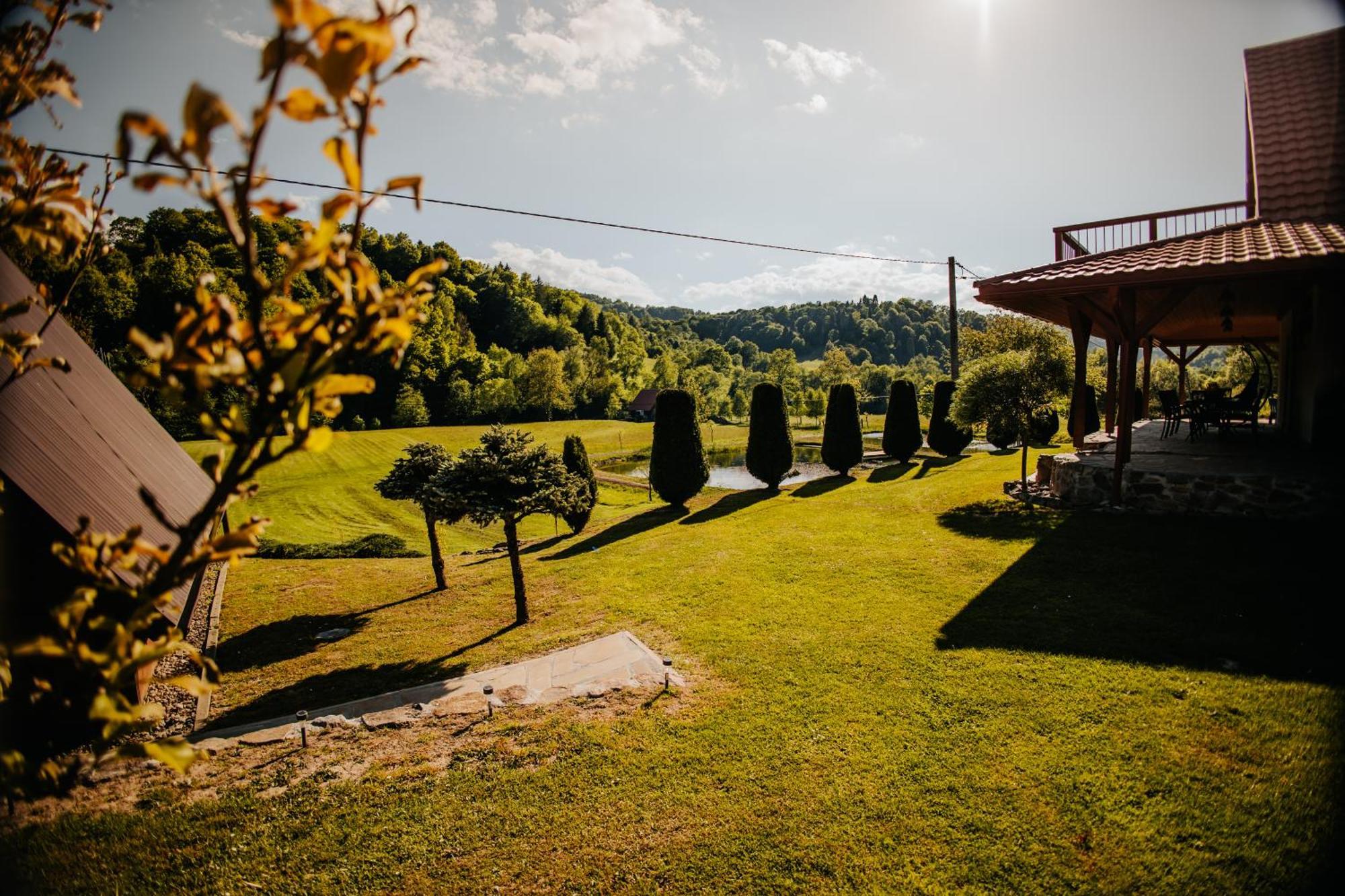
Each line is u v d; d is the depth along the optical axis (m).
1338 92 10.66
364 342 1.13
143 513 5.55
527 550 13.87
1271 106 11.07
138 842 4.43
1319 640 5.75
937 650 6.48
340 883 4.04
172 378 1.07
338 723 5.95
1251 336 17.69
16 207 1.50
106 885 4.07
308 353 1.13
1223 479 8.80
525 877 4.04
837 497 14.79
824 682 6.13
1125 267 8.68
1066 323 14.81
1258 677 5.35
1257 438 12.34
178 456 9.47
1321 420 9.76
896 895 3.74
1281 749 4.50
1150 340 17.98
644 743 5.36
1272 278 8.48
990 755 4.84
